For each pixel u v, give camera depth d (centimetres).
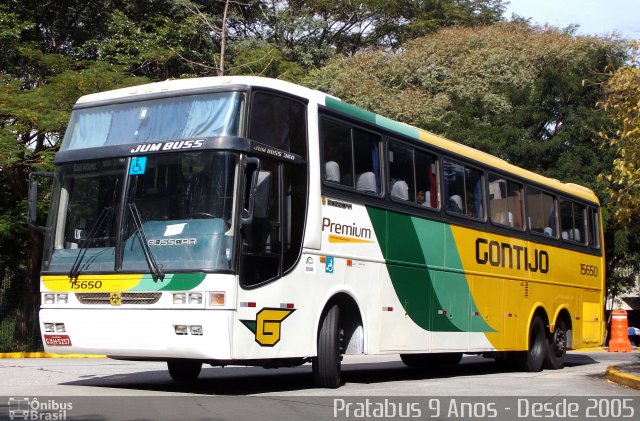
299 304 1086
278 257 1059
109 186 1076
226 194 1009
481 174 1571
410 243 1328
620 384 1370
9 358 2095
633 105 1509
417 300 1336
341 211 1177
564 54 3684
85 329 1050
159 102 1092
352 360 2106
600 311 2036
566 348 1845
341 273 1166
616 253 2916
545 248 1781
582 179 2859
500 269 1594
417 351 1333
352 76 3669
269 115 1079
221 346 977
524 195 1720
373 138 1278
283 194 1080
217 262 988
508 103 3319
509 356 1694
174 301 995
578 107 3000
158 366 1689
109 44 3022
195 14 3256
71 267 1066
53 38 3186
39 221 2405
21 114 2272
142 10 3319
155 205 1039
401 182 1327
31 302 2439
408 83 3781
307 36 4112
